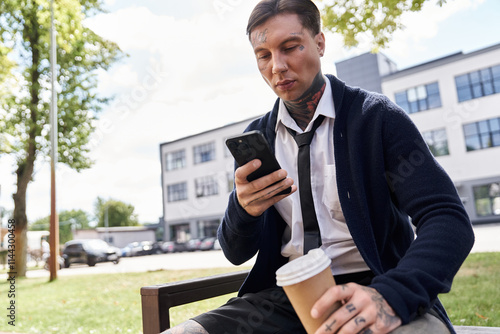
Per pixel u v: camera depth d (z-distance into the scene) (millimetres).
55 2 10141
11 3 11148
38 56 12094
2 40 11531
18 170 12602
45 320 4836
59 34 10812
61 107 12102
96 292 7219
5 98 11898
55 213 10945
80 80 12242
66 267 20172
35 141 12188
